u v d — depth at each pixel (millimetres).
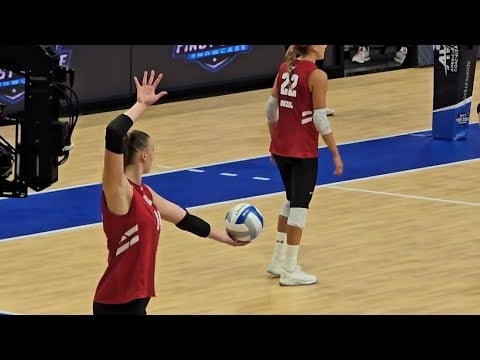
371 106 26891
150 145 10711
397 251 15992
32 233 17391
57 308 13922
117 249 10492
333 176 20562
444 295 14047
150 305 13922
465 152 22188
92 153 22781
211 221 17844
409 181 20031
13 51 10617
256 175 20797
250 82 28906
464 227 17078
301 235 15742
